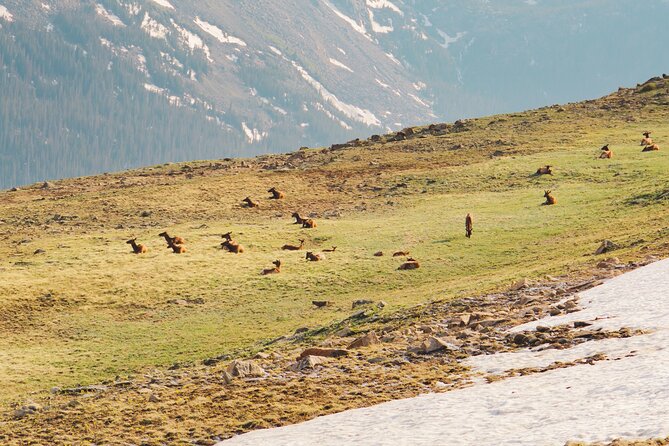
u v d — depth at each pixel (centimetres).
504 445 3384
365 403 4716
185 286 10488
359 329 6994
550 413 3706
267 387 5369
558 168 15350
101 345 8762
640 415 3434
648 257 7250
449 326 6219
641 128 18438
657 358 4275
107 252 12244
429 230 12362
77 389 6538
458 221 12744
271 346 7375
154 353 8331
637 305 5553
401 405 4447
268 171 18125
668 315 5134
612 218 11450
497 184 15075
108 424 5053
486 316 6225
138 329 9188
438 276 10094
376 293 9706
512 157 16800
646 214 11188
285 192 16062
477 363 5109
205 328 9012
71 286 10600
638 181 13762
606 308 5678
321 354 5909
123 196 16175
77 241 13150
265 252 11969
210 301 9944
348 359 5716
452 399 4322
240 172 18375
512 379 4534
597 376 4172
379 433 3925
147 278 10838
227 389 5459
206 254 11906
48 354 8556
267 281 10481
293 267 11019
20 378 7788
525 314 6116
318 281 10362
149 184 17662
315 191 16088
